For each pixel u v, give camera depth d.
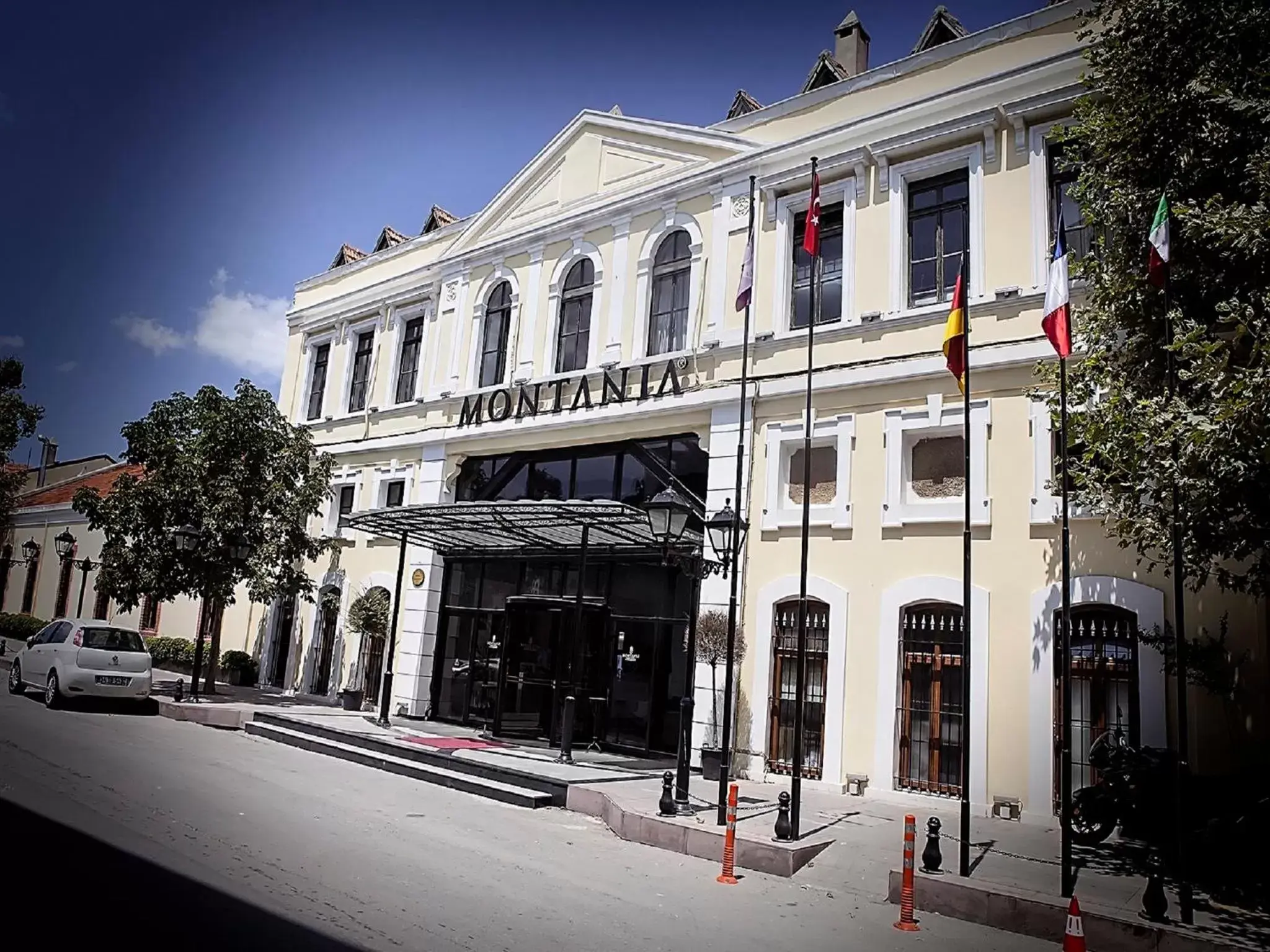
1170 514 8.15
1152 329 9.25
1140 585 10.71
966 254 13.32
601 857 8.84
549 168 19.75
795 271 15.34
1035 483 11.78
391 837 8.67
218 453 19.39
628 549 15.98
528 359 18.89
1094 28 12.63
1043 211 12.64
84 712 16.53
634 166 18.08
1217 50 8.73
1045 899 7.41
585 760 14.17
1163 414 7.73
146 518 19.34
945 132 13.56
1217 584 10.28
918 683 12.36
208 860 7.03
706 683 14.27
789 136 15.77
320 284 25.42
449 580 19.70
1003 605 11.73
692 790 12.08
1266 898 7.84
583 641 16.00
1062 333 8.71
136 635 17.56
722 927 6.79
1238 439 7.04
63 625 17.84
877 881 8.54
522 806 11.39
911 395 13.17
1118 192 9.26
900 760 12.24
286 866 7.10
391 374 22.28
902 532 12.81
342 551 21.89
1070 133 10.24
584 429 17.33
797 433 14.25
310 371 25.02
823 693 13.18
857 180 14.50
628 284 17.41
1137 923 6.86
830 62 16.62
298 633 22.27
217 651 20.14
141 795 9.31
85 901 5.71
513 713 16.42
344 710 18.94
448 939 5.73
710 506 14.98
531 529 15.58
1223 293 8.80
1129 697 10.73
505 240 19.91
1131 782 9.16
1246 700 9.91
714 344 15.65
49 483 40.53
